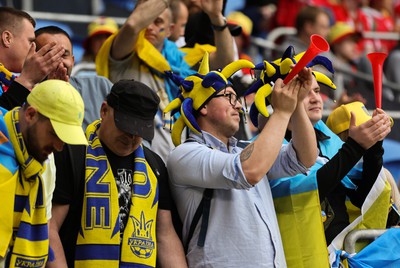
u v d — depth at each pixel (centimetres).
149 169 1142
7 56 1259
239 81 1545
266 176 1201
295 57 1185
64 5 2466
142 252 1107
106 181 1106
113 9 2503
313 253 1200
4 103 1105
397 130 2175
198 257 1141
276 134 1125
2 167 1029
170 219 1155
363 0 2641
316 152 1184
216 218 1144
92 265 1085
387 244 1256
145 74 1473
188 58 1562
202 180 1135
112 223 1095
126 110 1101
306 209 1209
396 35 2523
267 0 2583
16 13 1270
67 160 1104
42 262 1045
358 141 1214
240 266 1130
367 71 2380
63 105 1020
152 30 1500
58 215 1093
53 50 1130
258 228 1144
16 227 1038
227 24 1559
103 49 1480
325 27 2162
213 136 1173
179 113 1312
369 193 1264
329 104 1986
